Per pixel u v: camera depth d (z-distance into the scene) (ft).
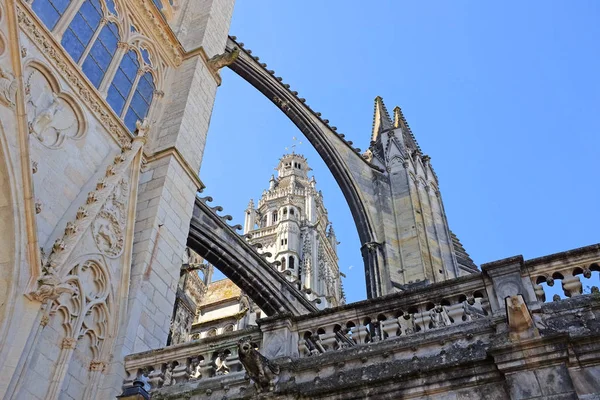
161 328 51.55
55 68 52.39
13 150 42.09
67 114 52.44
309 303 88.63
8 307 37.78
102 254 48.03
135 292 49.70
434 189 115.96
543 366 30.14
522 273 36.65
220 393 38.96
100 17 63.16
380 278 95.91
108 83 61.31
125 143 59.47
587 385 29.27
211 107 75.31
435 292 38.32
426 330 36.65
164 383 45.52
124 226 52.11
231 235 81.25
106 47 63.00
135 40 68.49
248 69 104.27
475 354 33.04
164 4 79.97
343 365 36.42
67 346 41.78
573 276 35.40
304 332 40.81
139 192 59.21
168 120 67.77
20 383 36.52
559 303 34.06
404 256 99.25
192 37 79.92
